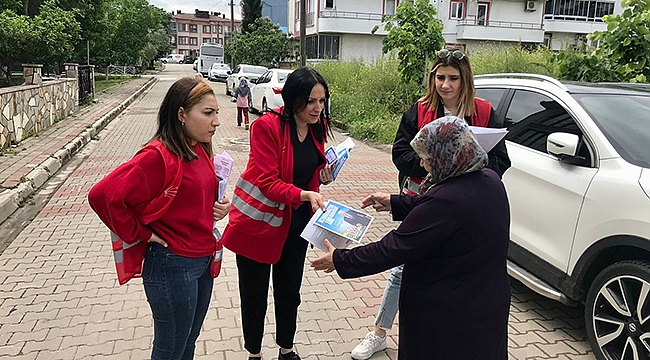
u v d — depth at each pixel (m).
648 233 2.92
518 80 4.57
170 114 2.27
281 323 3.13
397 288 3.23
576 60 7.29
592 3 40.16
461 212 1.94
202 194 2.38
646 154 3.37
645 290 2.94
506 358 2.20
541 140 4.00
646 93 4.12
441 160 2.00
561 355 3.46
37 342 3.50
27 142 10.34
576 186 3.48
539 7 35.94
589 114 3.70
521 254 3.95
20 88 10.41
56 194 7.36
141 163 2.20
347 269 2.17
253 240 2.84
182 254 2.36
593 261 3.34
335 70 21.48
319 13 34.72
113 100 20.86
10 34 15.85
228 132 13.69
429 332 2.07
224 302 4.18
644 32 6.60
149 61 59.50
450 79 2.95
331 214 2.54
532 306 4.18
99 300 4.15
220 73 37.56
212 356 3.38
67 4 23.59
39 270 4.73
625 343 3.12
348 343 3.58
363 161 10.35
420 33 12.74
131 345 3.49
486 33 34.78
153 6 40.12
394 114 14.62
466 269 2.01
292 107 2.75
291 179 2.83
